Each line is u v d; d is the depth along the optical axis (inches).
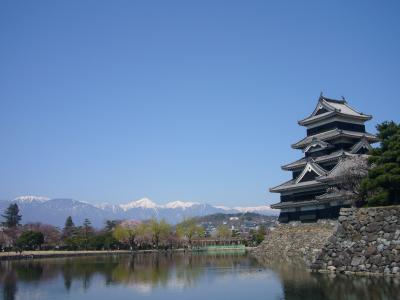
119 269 2593.5
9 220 7101.4
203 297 1353.3
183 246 6756.9
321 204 2765.7
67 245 5841.5
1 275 2287.2
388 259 1453.0
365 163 2293.3
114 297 1435.8
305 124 3376.0
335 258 1654.8
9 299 1434.5
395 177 1635.1
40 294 1542.8
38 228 6530.5
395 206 1514.5
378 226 1541.6
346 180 2293.3
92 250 5669.3
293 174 3358.8
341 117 3149.6
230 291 1451.8
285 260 2689.5
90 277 2122.3
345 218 1684.3
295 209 3029.0
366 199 1815.9
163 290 1566.2
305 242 2600.9
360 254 1557.6
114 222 7706.7
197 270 2375.7
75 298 1435.8
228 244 7367.1
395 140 1759.4
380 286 1267.2
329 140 3122.5
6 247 5428.2
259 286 1518.2
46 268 2785.4
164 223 6225.4
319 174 2881.4
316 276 1609.3
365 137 3024.1
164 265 2883.9
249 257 3437.5
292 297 1214.3
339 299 1118.4
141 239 5915.4
